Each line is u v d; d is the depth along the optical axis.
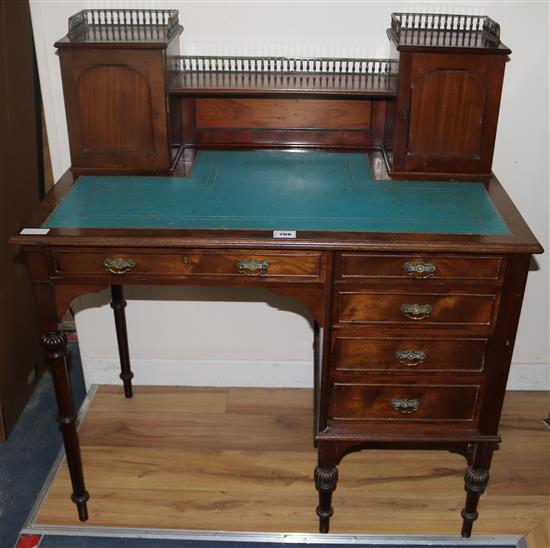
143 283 2.00
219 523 2.37
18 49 2.67
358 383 2.12
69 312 3.45
